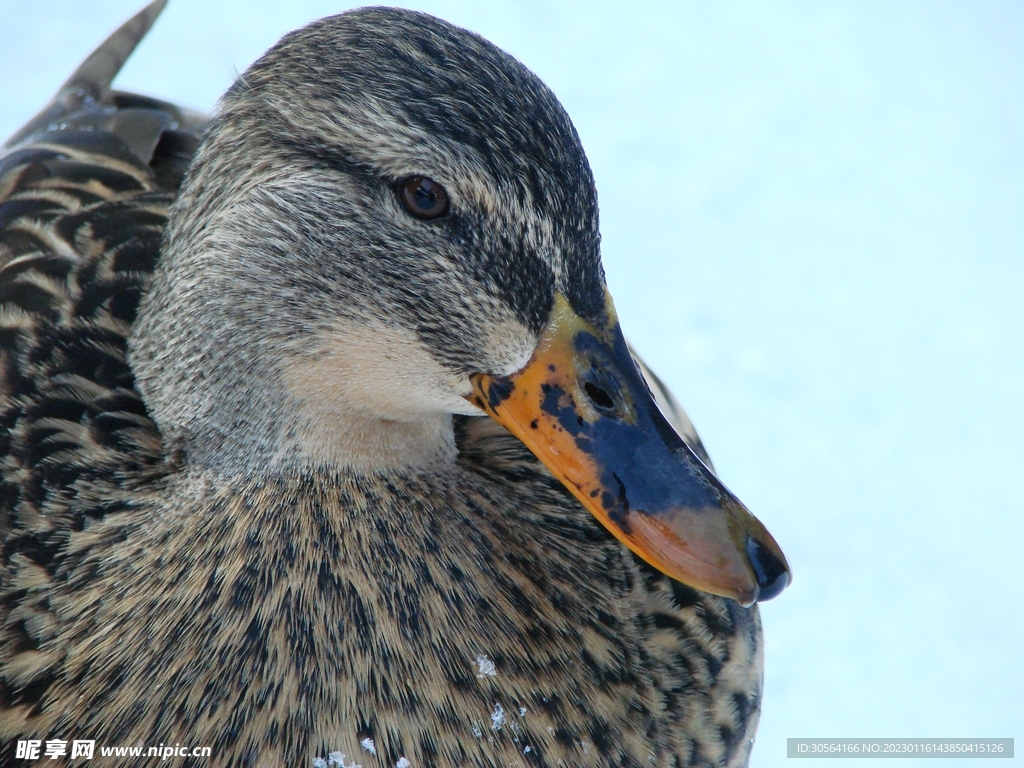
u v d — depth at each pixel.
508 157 2.12
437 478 2.15
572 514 2.16
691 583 2.12
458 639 2.13
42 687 2.13
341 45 2.12
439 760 2.13
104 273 2.18
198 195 2.13
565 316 2.13
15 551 2.14
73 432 2.15
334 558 2.13
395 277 2.13
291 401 2.14
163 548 2.14
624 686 2.14
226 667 2.13
